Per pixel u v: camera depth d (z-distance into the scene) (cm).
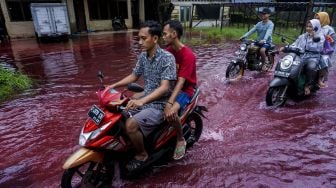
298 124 471
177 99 333
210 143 416
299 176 339
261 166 359
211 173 346
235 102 573
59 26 1653
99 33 1992
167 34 321
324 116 500
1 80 695
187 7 2266
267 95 530
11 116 532
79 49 1332
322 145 407
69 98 627
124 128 300
